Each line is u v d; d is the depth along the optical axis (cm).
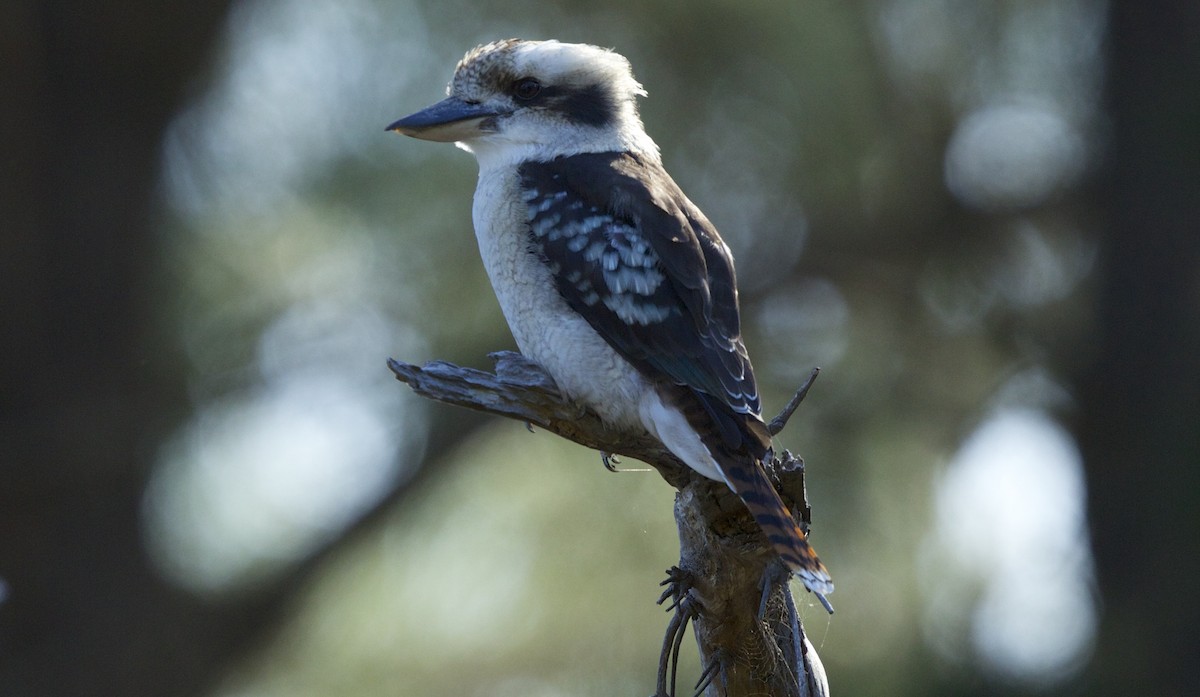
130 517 1384
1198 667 1316
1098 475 1408
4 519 1366
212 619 1415
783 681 601
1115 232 1422
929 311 1392
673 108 1273
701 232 684
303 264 1305
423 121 735
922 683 1142
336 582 1425
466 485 1388
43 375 1355
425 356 1295
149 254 1369
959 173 1395
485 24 1245
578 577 1291
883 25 1324
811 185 1320
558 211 677
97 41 1337
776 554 582
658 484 1261
